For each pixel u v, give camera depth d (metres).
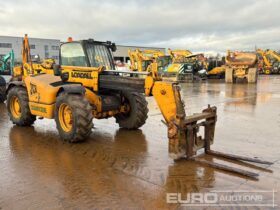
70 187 3.70
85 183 3.81
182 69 25.33
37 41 57.44
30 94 6.55
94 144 5.57
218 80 28.12
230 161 4.60
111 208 3.19
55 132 6.50
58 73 6.45
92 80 6.05
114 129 6.81
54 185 3.76
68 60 6.59
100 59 6.59
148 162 4.57
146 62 26.39
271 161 4.61
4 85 11.55
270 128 6.85
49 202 3.32
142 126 7.17
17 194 3.52
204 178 3.95
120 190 3.61
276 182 3.83
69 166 4.42
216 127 6.98
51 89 5.99
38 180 3.91
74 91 5.45
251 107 10.19
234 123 7.45
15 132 6.55
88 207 3.21
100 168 4.34
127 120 6.67
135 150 5.20
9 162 4.61
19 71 10.11
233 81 24.39
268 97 13.27
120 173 4.14
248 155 4.89
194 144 4.72
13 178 3.98
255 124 7.31
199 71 27.08
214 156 4.83
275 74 39.34
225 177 3.98
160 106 4.84
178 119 4.36
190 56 27.23
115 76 5.70
